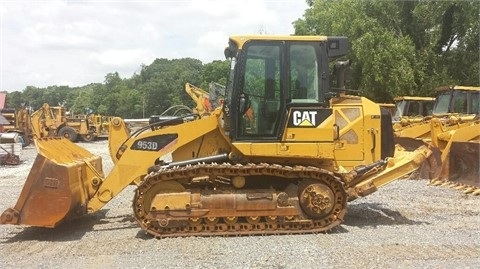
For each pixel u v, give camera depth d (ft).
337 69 27.96
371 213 30.68
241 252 21.77
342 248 22.39
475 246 22.84
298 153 25.66
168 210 24.50
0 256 21.85
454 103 58.13
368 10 103.55
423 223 27.91
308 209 25.17
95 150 92.68
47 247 23.27
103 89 357.41
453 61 102.37
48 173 24.07
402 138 46.60
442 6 99.45
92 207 26.43
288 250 22.06
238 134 25.67
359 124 26.99
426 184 41.65
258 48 25.91
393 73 92.68
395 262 20.33
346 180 26.07
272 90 25.81
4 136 69.82
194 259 20.84
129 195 39.22
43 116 117.39
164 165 26.20
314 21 120.47
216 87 32.27
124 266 20.04
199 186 25.68
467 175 39.11
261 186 25.94
